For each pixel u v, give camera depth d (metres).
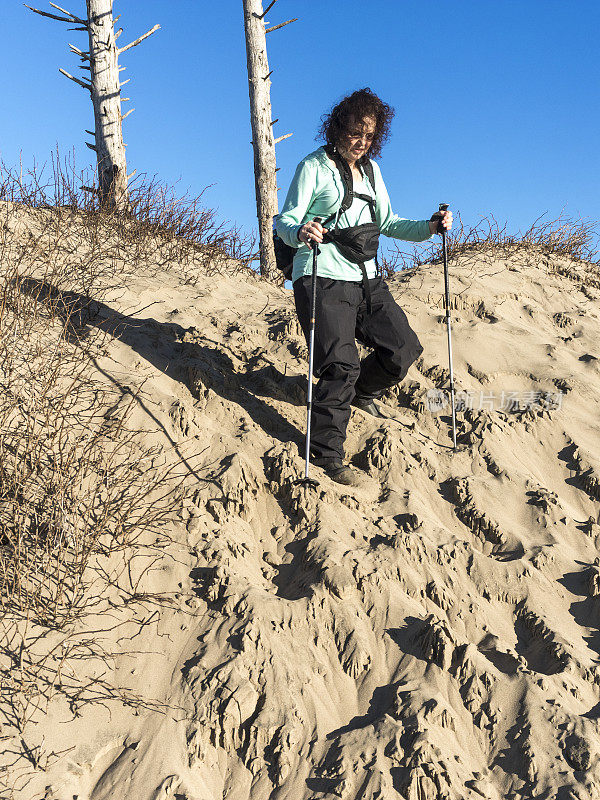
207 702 2.56
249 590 2.92
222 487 3.37
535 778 2.44
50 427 3.44
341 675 2.78
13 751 2.37
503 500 3.74
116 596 2.87
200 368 4.17
